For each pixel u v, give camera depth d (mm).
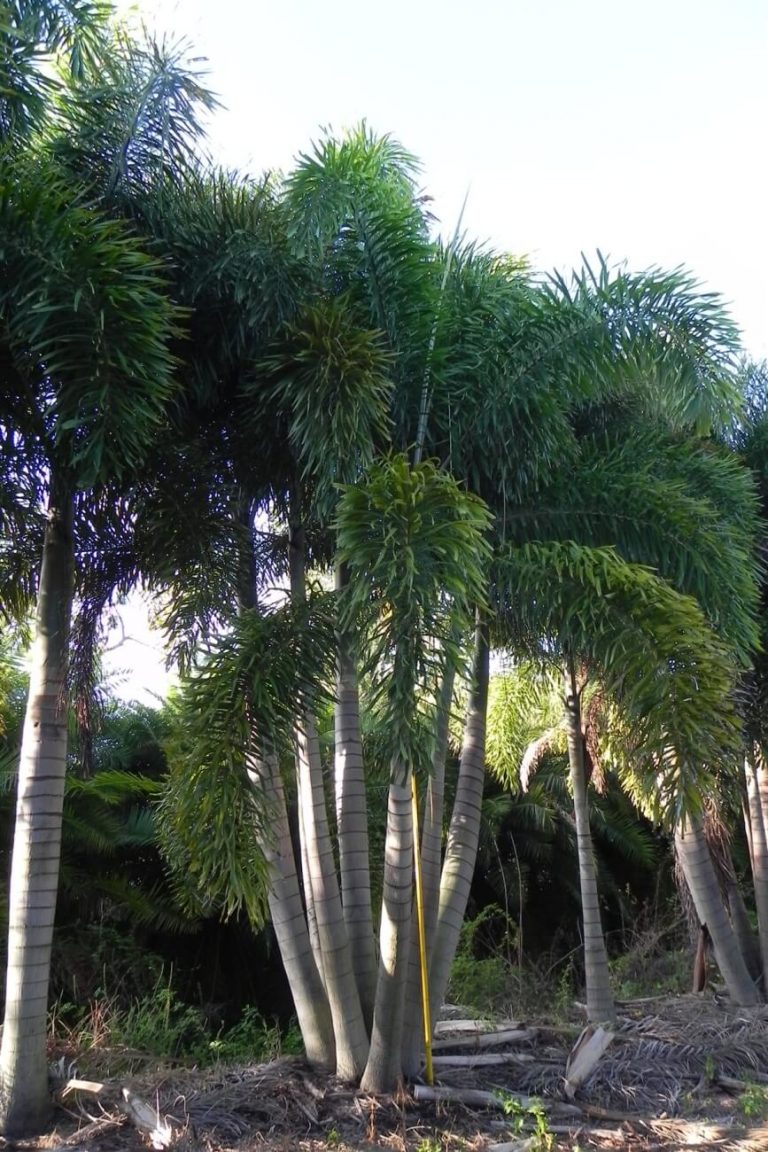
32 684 6781
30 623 8578
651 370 7035
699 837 10672
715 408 7148
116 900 11539
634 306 7043
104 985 10211
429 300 6973
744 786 11266
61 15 6480
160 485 7172
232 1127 6164
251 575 7914
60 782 6684
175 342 6711
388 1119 6332
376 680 5344
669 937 15805
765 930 11312
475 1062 7371
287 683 6043
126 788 12102
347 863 7480
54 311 5449
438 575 5391
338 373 6137
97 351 5406
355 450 6125
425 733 5242
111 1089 6594
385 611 5418
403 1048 7035
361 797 7637
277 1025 10633
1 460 6648
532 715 14125
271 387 6578
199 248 6633
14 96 6141
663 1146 6348
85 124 6711
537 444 6977
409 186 8523
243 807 5703
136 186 6746
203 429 7297
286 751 6031
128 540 7812
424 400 6914
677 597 6148
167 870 11453
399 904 6633
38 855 6484
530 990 11852
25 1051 6227
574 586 6340
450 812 14016
